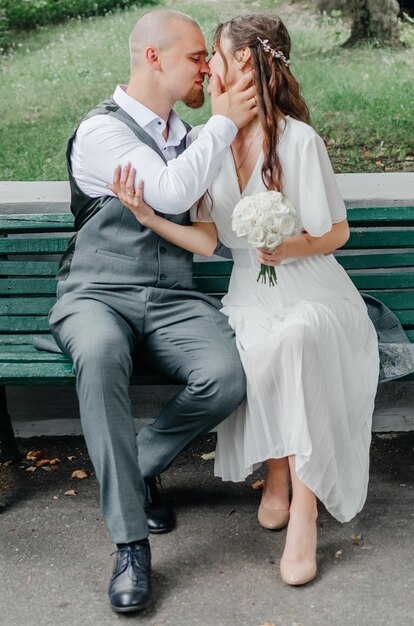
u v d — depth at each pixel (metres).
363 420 2.93
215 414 2.82
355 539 2.92
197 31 3.04
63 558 2.86
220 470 2.97
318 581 2.69
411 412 3.79
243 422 2.88
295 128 2.86
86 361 2.65
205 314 3.02
